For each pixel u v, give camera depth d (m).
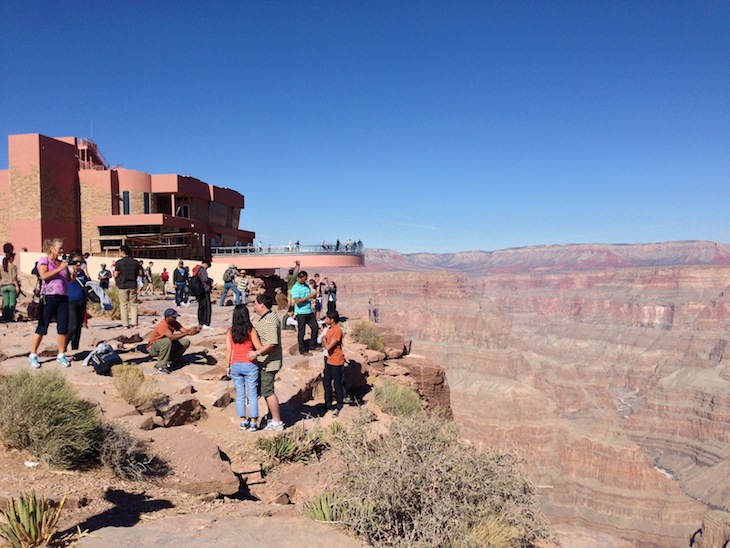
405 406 12.51
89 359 8.44
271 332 7.63
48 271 8.38
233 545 3.60
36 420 4.96
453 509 4.45
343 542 3.97
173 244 44.38
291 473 6.40
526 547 4.92
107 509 4.20
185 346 10.16
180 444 6.00
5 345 10.04
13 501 3.71
